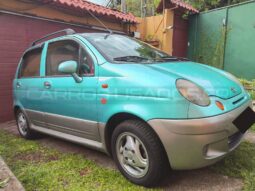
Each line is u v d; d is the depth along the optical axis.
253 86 7.05
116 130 2.94
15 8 6.54
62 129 3.81
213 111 2.47
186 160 2.48
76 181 3.04
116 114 2.88
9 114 6.64
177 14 10.78
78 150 4.09
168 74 2.72
